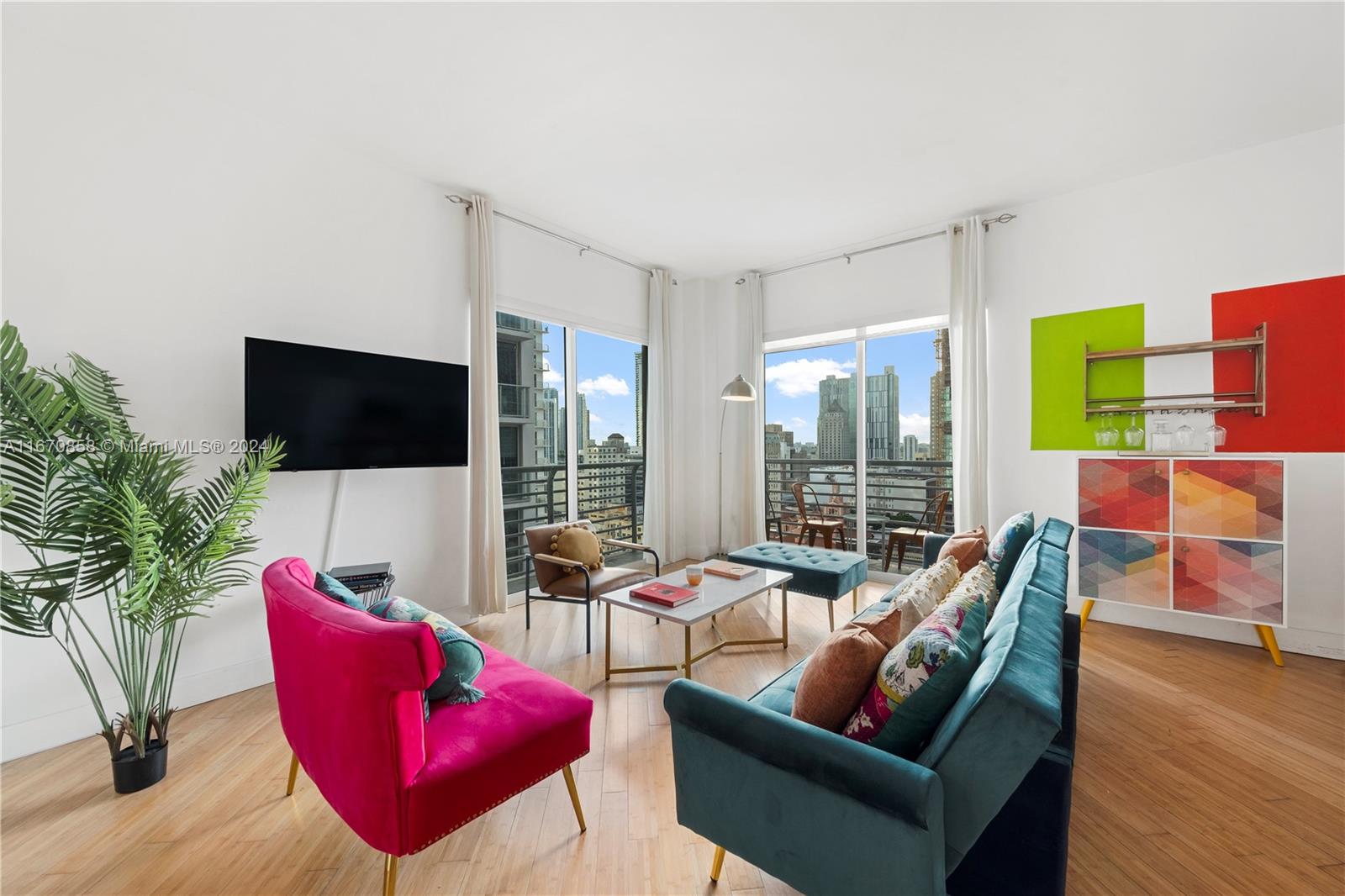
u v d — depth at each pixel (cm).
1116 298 358
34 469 183
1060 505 377
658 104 274
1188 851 163
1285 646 312
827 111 281
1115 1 209
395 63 243
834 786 111
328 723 141
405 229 339
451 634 169
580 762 212
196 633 258
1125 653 309
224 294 266
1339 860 159
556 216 409
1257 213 317
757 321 530
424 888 151
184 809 184
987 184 361
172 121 252
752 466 530
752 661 306
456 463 342
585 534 363
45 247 220
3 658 212
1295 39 229
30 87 217
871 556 487
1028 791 127
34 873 156
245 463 249
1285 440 312
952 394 415
